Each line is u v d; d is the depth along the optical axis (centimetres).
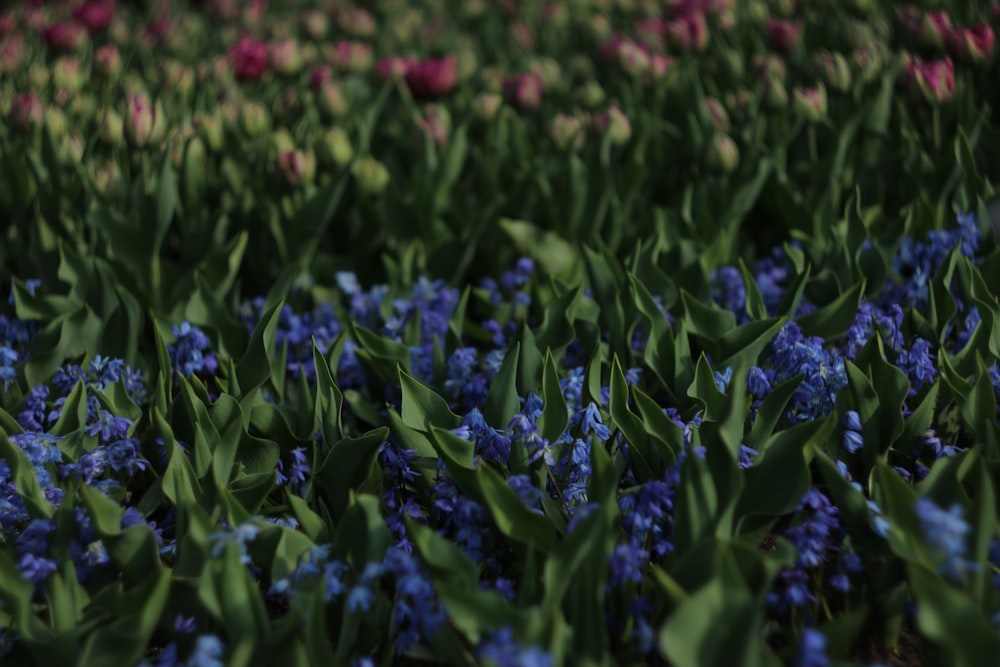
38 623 187
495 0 685
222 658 183
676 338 257
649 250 305
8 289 357
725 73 448
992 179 378
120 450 238
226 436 226
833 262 301
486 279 338
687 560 180
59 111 395
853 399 233
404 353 277
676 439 216
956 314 286
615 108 375
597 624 173
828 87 411
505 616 172
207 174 387
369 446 226
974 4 456
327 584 189
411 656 205
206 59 533
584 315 290
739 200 347
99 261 290
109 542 201
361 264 371
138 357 292
